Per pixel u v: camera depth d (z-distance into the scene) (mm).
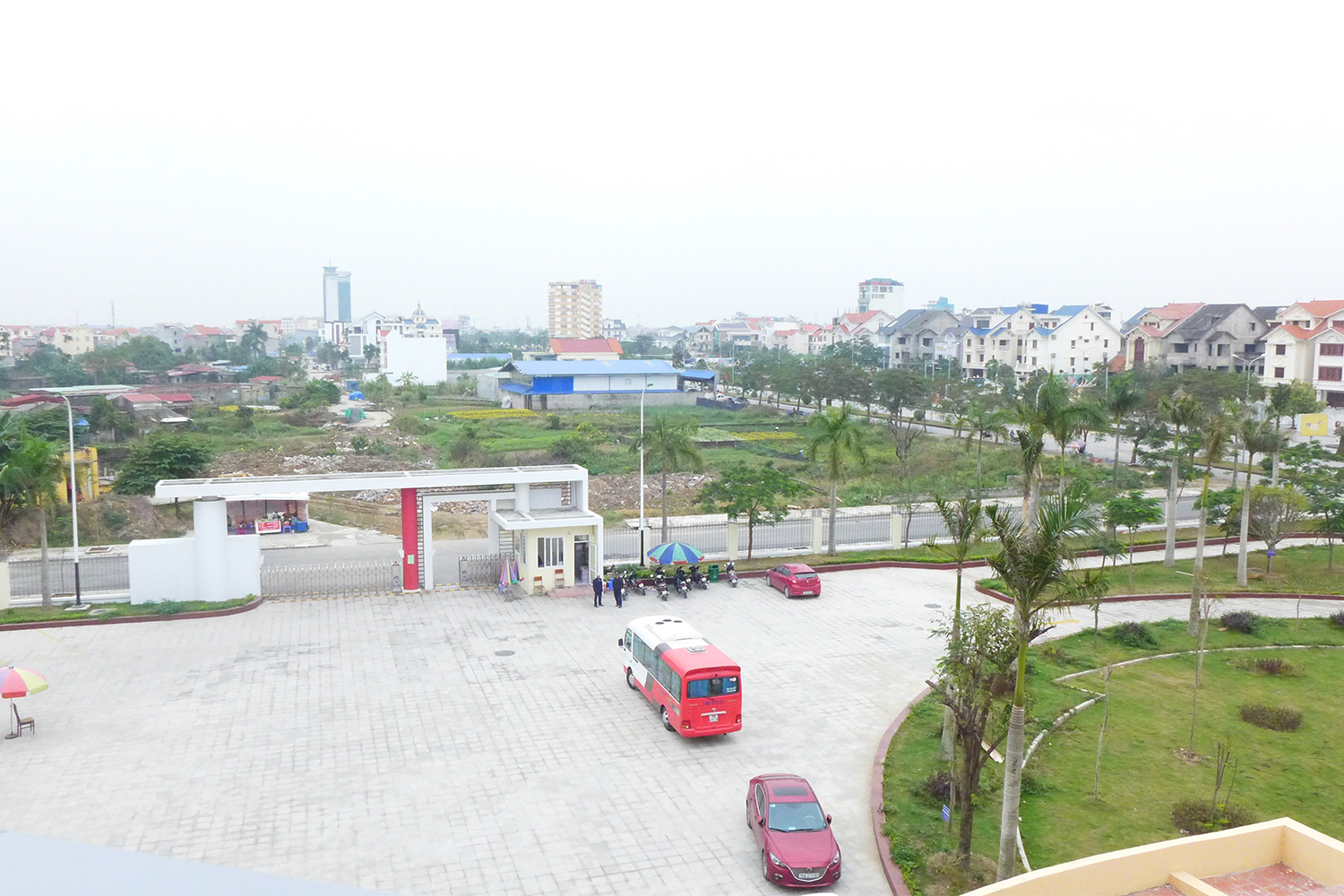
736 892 15898
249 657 27172
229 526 44531
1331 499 37562
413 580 34344
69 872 2887
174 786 19266
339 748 21172
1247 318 93188
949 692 18328
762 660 27438
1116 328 104375
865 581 36781
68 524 42438
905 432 68875
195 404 96438
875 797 19125
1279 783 19719
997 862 16594
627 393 109812
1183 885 10594
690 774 20188
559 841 17359
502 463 63188
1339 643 28938
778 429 85188
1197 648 28281
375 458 64688
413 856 16781
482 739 21766
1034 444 32688
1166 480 55344
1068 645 28578
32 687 21328
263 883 3051
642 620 25094
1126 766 20484
